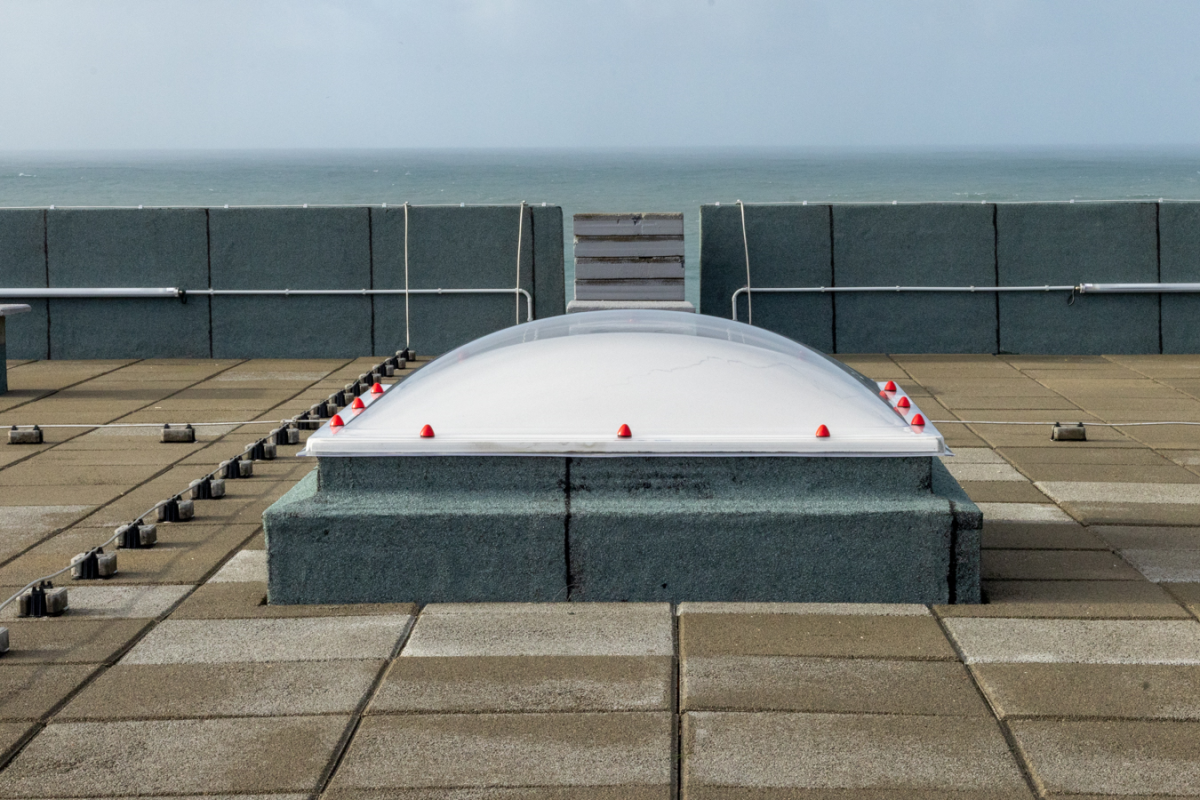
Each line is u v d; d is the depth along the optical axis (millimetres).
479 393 5336
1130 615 4965
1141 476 7465
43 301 12805
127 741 3889
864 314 12891
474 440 5125
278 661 4539
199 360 12797
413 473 5195
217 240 12898
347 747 3838
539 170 192875
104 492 7250
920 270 12812
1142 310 12695
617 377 5344
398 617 4973
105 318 12867
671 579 5078
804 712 4055
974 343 12836
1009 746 3809
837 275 12875
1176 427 8969
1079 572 5559
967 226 12750
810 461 5121
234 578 5547
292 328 12977
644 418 5188
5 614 5086
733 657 4512
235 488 7219
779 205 12859
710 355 5477
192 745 3855
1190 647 4605
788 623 4852
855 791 3525
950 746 3807
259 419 9570
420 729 3953
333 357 12984
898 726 3949
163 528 6383
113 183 128625
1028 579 5461
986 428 9023
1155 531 6238
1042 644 4633
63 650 4668
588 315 6473
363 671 4434
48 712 4109
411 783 3592
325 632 4824
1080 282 12727
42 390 10945
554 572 5086
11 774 3672
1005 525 6398
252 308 12945
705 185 118438
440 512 5055
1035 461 7902
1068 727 3922
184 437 8680
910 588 5062
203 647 4684
